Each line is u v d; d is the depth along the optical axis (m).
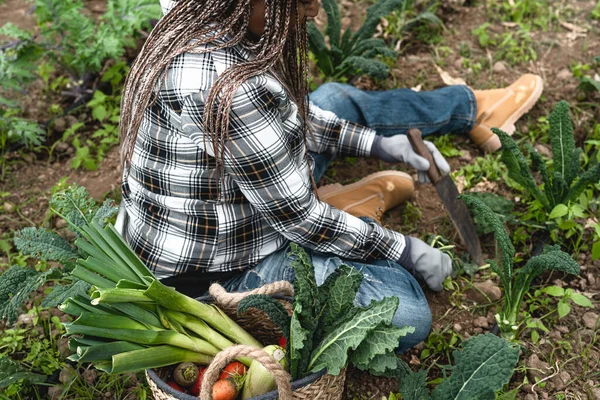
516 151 2.58
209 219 2.04
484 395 1.89
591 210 2.83
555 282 2.63
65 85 3.56
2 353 2.46
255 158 1.88
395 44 3.72
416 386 2.03
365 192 2.82
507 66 3.56
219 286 2.03
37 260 2.82
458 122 3.08
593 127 3.22
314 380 1.85
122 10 3.34
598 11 3.79
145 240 2.12
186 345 1.93
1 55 3.19
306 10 1.90
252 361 1.91
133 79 1.91
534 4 3.84
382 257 2.30
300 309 1.84
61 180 3.01
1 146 3.25
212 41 1.81
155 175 2.01
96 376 2.36
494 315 2.55
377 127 2.94
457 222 2.60
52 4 3.29
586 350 2.39
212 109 1.78
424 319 2.22
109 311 1.90
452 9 3.89
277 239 2.21
